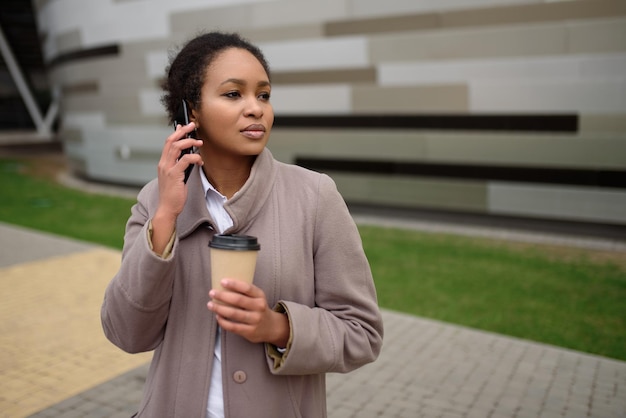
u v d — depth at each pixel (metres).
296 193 1.44
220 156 1.41
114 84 10.74
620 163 6.61
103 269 6.11
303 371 1.31
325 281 1.43
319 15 8.11
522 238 7.02
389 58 7.74
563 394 3.44
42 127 24.66
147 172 10.73
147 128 10.46
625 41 6.34
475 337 4.27
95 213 9.12
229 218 1.42
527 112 7.00
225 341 1.35
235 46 1.35
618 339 4.25
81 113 11.80
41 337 4.35
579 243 6.73
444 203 7.78
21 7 20.58
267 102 1.38
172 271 1.28
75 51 11.43
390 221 8.05
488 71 7.14
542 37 6.75
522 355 3.97
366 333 1.41
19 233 7.68
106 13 10.48
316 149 8.55
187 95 1.36
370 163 8.19
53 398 3.45
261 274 1.35
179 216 1.40
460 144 7.51
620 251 6.39
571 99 6.73
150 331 1.36
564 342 4.22
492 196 7.44
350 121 8.21
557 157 6.95
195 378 1.36
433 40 7.39
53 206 9.65
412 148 7.84
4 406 3.35
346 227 1.45
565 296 5.11
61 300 5.16
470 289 5.32
